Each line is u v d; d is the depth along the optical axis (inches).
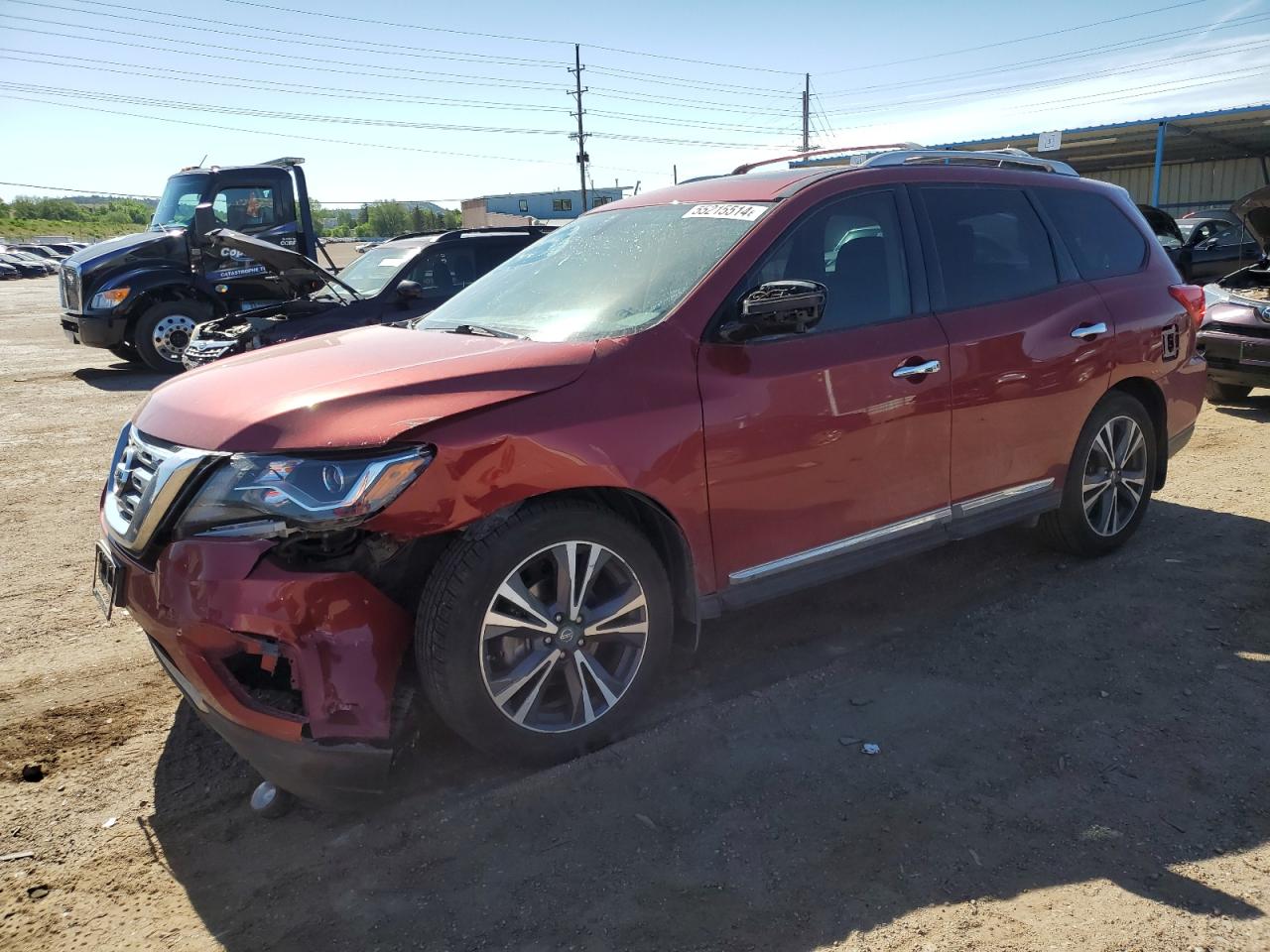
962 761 118.6
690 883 98.1
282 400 108.4
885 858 101.0
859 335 140.6
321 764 100.6
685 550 125.6
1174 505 217.8
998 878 97.6
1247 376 308.7
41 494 250.1
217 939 92.9
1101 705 131.4
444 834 106.9
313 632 100.9
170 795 116.8
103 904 98.0
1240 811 107.9
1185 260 682.8
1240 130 1023.6
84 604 175.8
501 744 113.2
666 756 120.5
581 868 100.8
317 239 478.9
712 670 143.9
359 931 93.1
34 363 516.1
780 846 103.3
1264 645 148.2
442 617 106.7
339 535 104.5
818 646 151.6
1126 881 96.7
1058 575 177.3
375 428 103.2
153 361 461.7
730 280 131.6
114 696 141.3
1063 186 181.2
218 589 99.9
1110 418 178.4
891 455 143.6
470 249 349.7
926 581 176.4
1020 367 158.7
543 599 116.9
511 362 116.5
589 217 169.2
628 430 117.3
